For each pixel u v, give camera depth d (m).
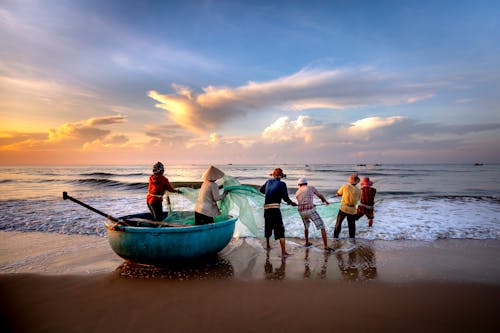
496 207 12.41
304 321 3.51
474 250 6.53
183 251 5.16
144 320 3.56
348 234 8.00
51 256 6.16
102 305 3.96
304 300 4.09
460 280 4.80
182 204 7.99
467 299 4.12
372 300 4.09
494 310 3.81
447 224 9.01
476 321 3.54
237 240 7.51
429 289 4.46
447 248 6.69
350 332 3.27
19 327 3.44
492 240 7.36
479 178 38.12
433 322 3.50
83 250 6.59
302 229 8.28
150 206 6.35
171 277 4.99
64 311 3.81
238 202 6.86
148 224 5.90
